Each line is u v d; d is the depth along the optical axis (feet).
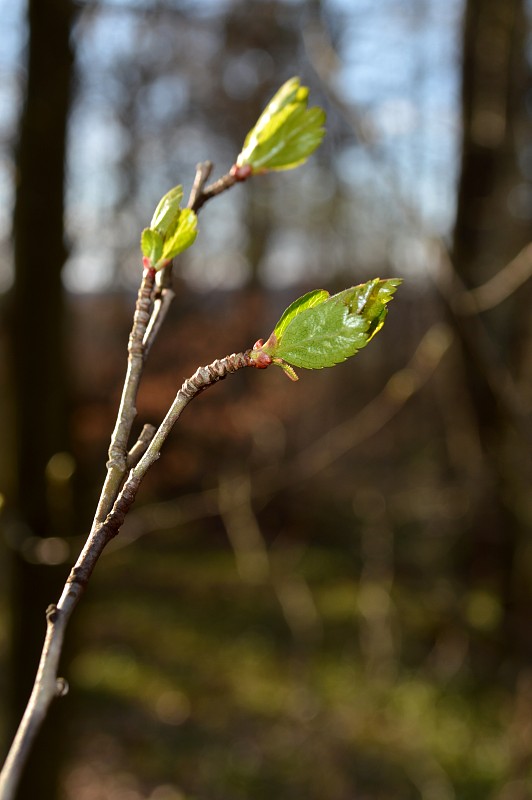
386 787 17.70
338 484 26.22
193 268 31.17
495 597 19.67
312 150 2.52
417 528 20.65
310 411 27.50
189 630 26.89
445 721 19.16
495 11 14.61
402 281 1.81
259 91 31.14
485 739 18.20
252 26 23.98
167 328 27.37
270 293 35.04
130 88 24.43
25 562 11.28
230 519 19.63
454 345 12.89
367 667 22.09
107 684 23.18
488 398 13.51
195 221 2.14
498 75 14.70
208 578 30.86
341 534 31.19
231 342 29.40
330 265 33.42
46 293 11.55
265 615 28.12
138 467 1.81
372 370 27.76
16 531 10.85
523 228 17.40
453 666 20.63
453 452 15.81
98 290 25.20
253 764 19.12
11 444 11.27
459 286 8.80
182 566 31.86
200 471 23.07
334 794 17.63
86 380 22.35
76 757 19.47
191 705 22.16
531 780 13.38
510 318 16.16
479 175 15.52
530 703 13.42
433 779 17.25
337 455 13.69
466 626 19.86
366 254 29.37
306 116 2.52
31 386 11.35
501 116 14.52
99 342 24.70
